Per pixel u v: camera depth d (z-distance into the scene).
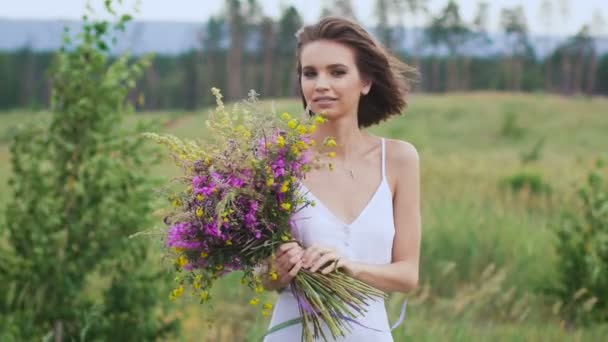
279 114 2.49
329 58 2.64
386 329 2.68
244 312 6.02
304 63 2.68
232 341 5.47
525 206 10.53
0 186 6.29
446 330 5.51
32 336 4.68
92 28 4.93
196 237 2.40
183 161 2.46
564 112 47.31
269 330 2.64
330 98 2.64
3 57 79.06
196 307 6.05
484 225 8.11
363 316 2.54
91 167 4.93
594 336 5.77
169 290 4.94
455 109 48.62
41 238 4.79
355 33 2.67
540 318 6.39
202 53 85.56
